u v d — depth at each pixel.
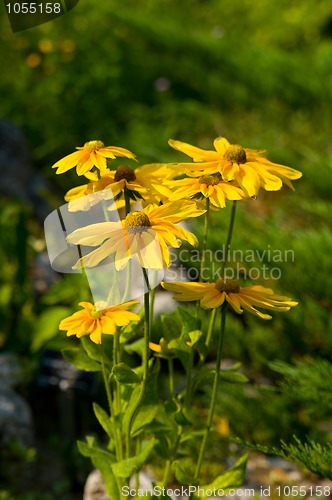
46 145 2.64
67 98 2.77
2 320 1.74
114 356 1.05
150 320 1.07
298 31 3.93
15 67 2.90
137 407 1.04
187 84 3.00
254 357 1.55
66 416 1.59
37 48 2.97
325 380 1.31
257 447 1.20
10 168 2.37
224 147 1.05
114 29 3.07
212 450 1.41
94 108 2.75
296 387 1.32
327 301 1.59
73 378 1.54
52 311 1.69
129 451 1.08
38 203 2.38
